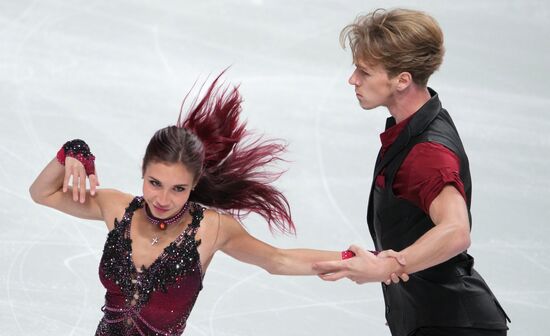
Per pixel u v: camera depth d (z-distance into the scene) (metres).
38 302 15.00
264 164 11.91
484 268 17.50
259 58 28.06
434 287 10.85
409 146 10.70
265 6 31.70
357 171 21.72
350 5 32.38
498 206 20.38
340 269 9.70
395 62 10.66
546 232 19.27
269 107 24.81
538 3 33.44
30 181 19.42
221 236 10.84
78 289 15.56
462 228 9.60
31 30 28.28
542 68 28.92
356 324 15.29
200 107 11.54
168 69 26.62
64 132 22.03
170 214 10.53
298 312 15.56
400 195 10.73
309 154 22.33
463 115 25.42
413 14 10.77
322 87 26.59
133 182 19.70
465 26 31.47
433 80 27.64
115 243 10.60
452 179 10.04
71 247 17.00
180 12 30.62
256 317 15.27
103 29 28.88
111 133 22.23
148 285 10.43
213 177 11.58
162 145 9.96
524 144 23.86
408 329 11.20
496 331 10.95
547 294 16.64
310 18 31.05
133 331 10.57
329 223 19.03
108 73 26.06
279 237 18.27
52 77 25.44
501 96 26.92
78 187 10.62
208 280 16.56
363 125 24.45
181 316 10.71
